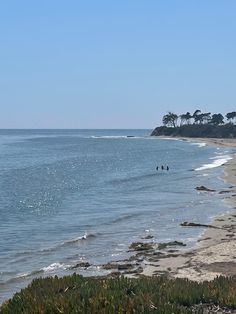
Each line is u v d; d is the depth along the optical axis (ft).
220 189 136.67
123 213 99.81
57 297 30.68
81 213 100.63
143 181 163.12
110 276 52.54
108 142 567.18
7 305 30.81
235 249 63.82
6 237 77.51
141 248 67.51
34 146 450.71
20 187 149.48
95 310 28.04
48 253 66.59
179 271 53.78
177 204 111.14
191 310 29.89
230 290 35.60
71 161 267.18
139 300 30.12
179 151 358.64
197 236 75.10
